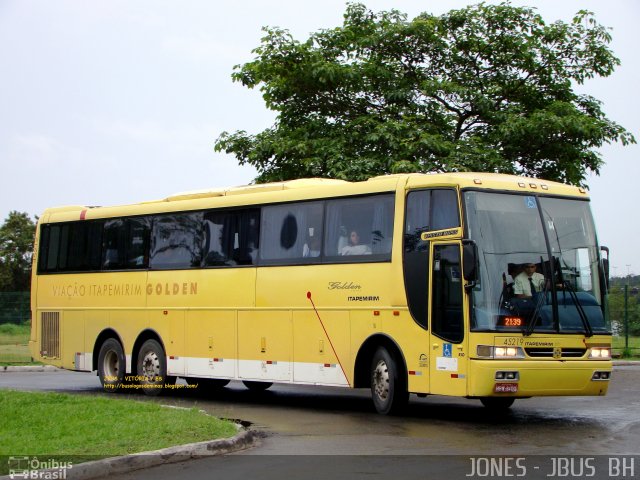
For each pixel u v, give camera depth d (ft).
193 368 62.54
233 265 60.34
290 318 56.13
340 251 53.57
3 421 43.86
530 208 48.47
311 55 82.43
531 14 85.25
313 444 40.42
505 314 45.70
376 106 84.79
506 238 47.21
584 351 47.44
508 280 46.47
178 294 64.08
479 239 46.57
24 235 211.00
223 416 51.60
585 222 50.03
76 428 41.70
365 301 51.67
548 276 47.47
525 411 53.31
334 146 79.25
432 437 42.11
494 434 42.93
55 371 97.09
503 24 84.89
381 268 50.96
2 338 131.95
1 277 205.05
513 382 45.19
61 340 73.20
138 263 67.46
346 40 85.25
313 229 55.52
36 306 75.87
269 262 57.88
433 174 49.16
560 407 55.52
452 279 46.93
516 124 79.30
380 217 51.60
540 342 46.21
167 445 37.17
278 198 57.98
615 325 112.06
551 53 85.20
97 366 70.44
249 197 59.93
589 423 47.14
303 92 84.69
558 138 81.56
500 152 81.82
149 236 66.95
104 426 42.24
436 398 62.85
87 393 68.33
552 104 82.28
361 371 52.39
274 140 83.15
